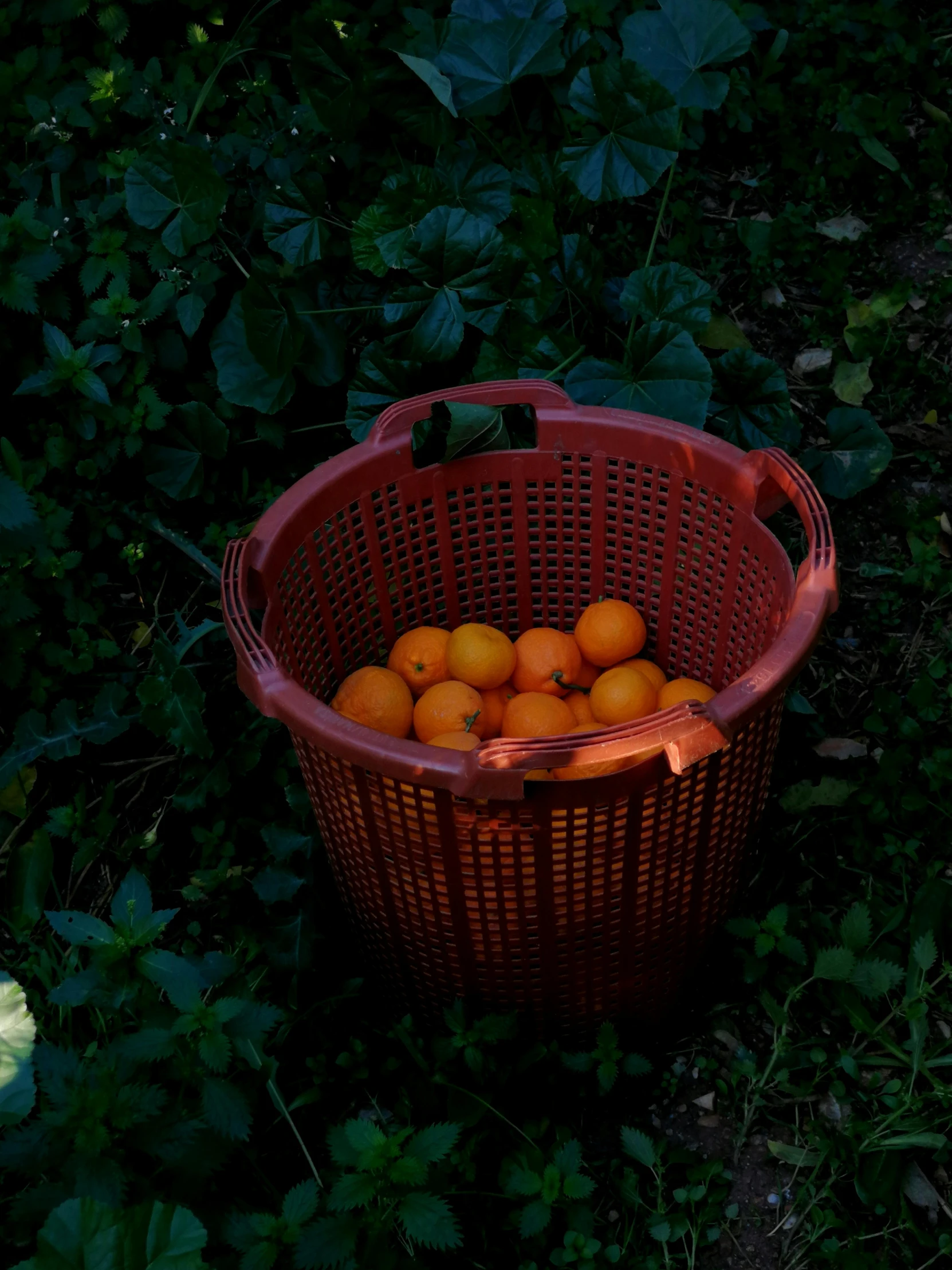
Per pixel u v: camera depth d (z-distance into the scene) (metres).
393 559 1.90
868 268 2.88
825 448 2.50
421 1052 1.76
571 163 2.22
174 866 2.06
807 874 2.00
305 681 1.81
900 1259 1.57
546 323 2.43
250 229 2.37
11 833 2.07
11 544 2.08
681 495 1.80
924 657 2.29
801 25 3.16
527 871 1.46
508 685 1.94
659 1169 1.62
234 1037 1.43
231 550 1.55
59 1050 1.40
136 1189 1.32
